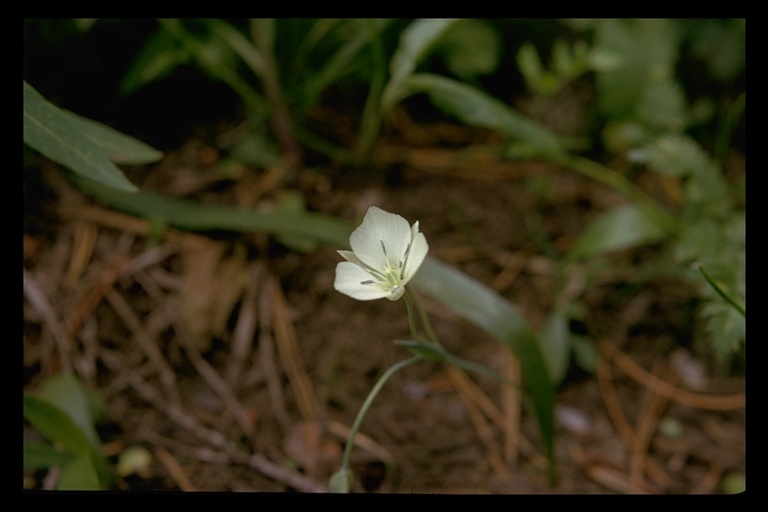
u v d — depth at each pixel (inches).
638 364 17.3
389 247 12.1
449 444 16.0
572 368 17.2
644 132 18.6
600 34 19.4
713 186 17.0
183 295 16.6
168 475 15.1
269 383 16.2
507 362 17.0
